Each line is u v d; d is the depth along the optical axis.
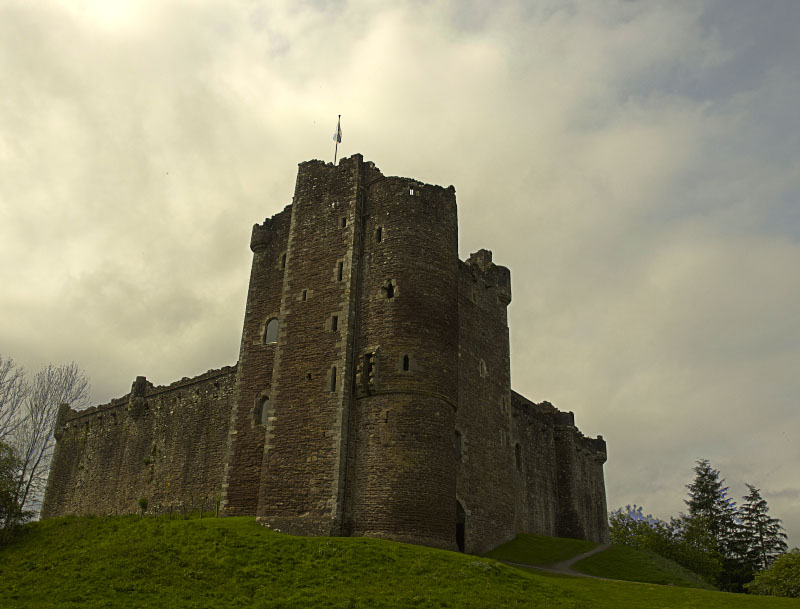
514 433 54.41
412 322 37.19
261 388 41.38
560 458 61.62
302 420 36.88
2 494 36.12
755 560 74.81
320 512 34.28
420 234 39.34
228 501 39.34
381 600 24.70
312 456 35.72
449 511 35.00
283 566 28.25
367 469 34.69
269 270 44.81
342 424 35.56
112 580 26.45
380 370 36.22
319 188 42.69
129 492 53.53
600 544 50.09
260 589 25.91
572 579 33.22
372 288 38.56
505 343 51.03
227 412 48.91
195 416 51.28
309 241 41.47
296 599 24.77
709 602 27.95
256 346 42.78
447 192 41.59
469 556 31.06
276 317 42.88
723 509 79.75
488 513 44.19
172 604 24.09
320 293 39.56
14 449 40.69
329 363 37.38
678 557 60.59
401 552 30.06
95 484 57.59
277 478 36.19
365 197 41.41
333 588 25.98
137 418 56.47
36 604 24.14
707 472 82.75
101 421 60.44
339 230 40.62
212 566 27.86
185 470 49.84
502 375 49.69
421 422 35.31
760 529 76.56
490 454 45.97
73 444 62.47
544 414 62.47
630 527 70.75
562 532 59.12
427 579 27.25
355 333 37.97
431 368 36.62
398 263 38.50
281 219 46.03
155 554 28.94
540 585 28.41
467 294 47.81
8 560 31.02
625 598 28.52
